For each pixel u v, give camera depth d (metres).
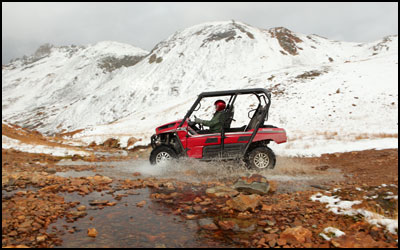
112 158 12.31
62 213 4.02
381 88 43.81
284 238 3.21
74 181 6.04
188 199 4.92
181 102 86.88
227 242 3.13
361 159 9.70
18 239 3.09
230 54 157.25
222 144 7.73
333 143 15.98
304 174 7.53
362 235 3.22
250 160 7.80
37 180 6.13
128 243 3.06
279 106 45.75
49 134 136.38
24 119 197.38
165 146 7.97
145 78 161.50
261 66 143.12
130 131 60.38
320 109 41.09
